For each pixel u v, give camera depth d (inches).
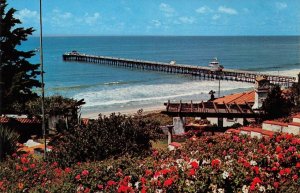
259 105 1130.0
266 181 266.4
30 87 862.5
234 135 434.9
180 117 864.9
